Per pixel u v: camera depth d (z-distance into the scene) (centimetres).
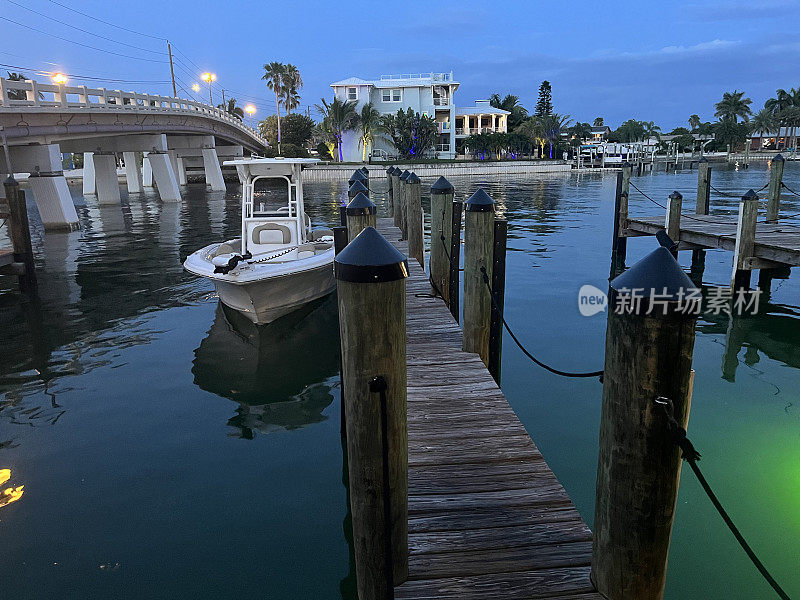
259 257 942
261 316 884
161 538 399
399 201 1354
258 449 526
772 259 978
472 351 593
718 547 373
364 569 270
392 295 240
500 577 279
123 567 371
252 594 346
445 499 345
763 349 767
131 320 948
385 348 244
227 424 577
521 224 2109
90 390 662
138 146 3362
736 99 8931
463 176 5762
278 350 801
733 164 7581
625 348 221
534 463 385
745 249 1005
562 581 274
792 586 337
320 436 550
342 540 397
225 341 841
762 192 3188
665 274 213
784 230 1159
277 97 7131
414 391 502
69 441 541
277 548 388
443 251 826
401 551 274
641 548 234
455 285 823
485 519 326
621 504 234
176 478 476
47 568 370
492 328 590
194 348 809
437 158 6669
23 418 590
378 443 252
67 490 459
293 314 949
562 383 663
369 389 245
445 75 6706
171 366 739
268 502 442
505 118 7344
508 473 373
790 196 2920
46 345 825
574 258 1435
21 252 1138
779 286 1105
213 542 395
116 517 423
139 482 470
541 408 597
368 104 5928
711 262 1365
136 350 802
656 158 9038
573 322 895
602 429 241
